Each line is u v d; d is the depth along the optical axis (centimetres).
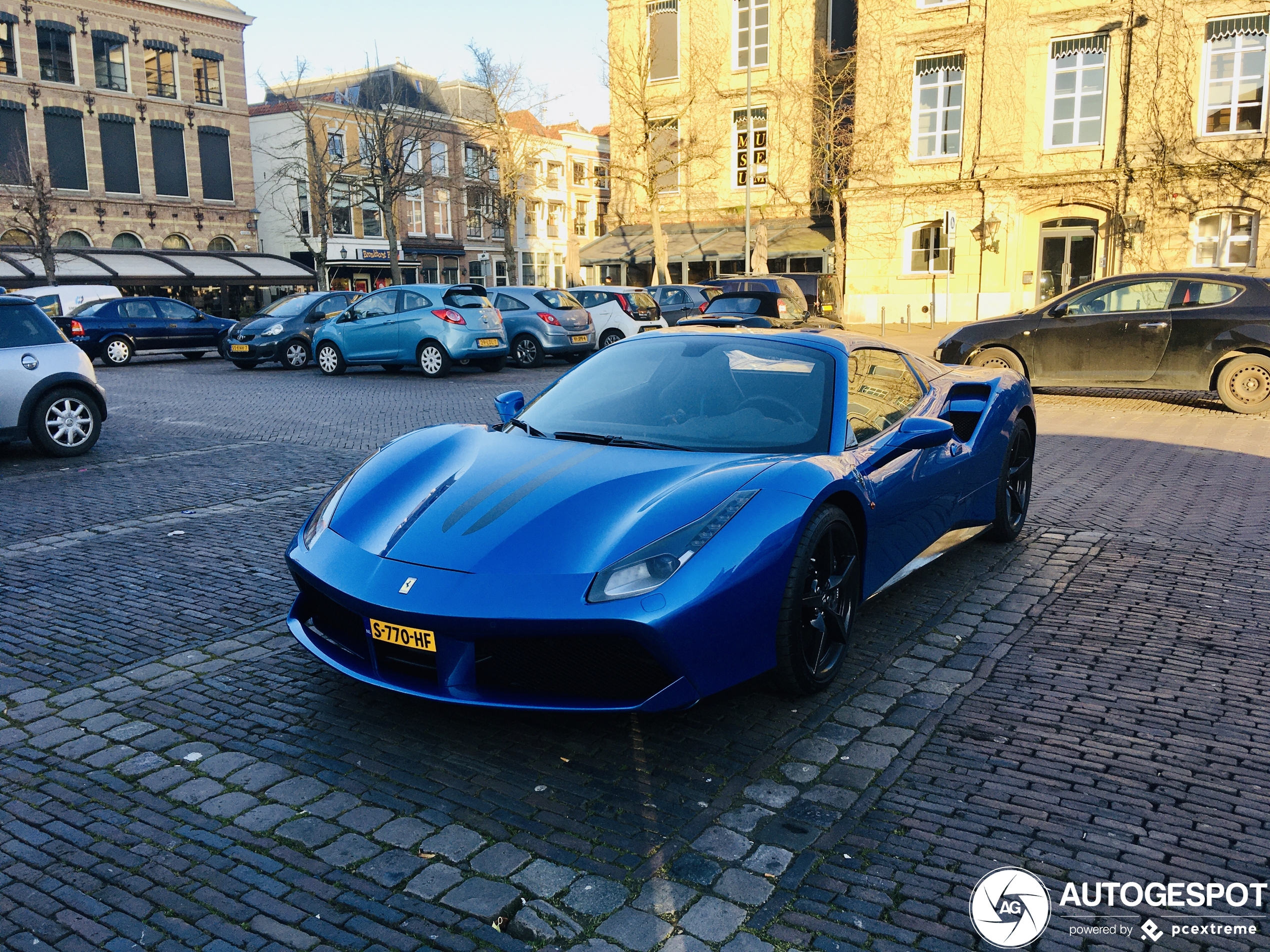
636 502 305
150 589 459
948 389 480
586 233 6044
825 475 326
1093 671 355
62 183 3359
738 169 3506
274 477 721
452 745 303
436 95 4959
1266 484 667
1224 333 1000
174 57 3672
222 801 270
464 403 1195
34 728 316
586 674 283
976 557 504
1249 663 360
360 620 307
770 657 304
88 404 819
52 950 209
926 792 271
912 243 2844
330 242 4312
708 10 3416
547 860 241
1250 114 2358
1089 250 2597
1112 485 673
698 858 241
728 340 416
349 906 224
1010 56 2592
